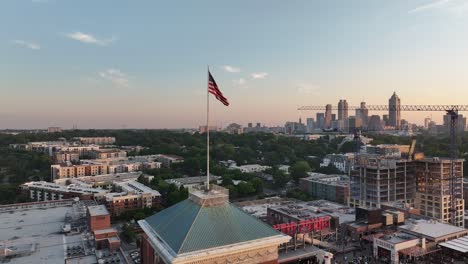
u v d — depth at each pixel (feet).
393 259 448.24
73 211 595.47
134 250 509.76
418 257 460.96
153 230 213.25
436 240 479.41
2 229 492.95
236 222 203.92
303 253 458.91
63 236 460.55
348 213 647.97
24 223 525.34
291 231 508.12
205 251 177.78
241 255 190.29
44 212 594.65
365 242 525.34
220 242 186.19
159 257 206.28
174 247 180.86
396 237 486.79
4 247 407.85
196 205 212.84
